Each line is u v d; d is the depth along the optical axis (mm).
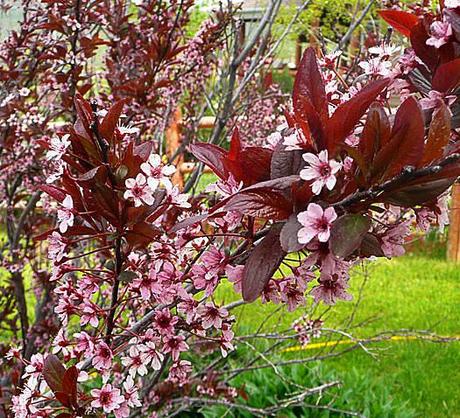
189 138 3842
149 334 1505
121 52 3350
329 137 1153
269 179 1261
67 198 1392
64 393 1406
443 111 1064
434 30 1309
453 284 7754
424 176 1089
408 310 6730
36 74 3490
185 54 3402
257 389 4230
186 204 1471
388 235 1276
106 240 1509
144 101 3160
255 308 5918
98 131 1330
